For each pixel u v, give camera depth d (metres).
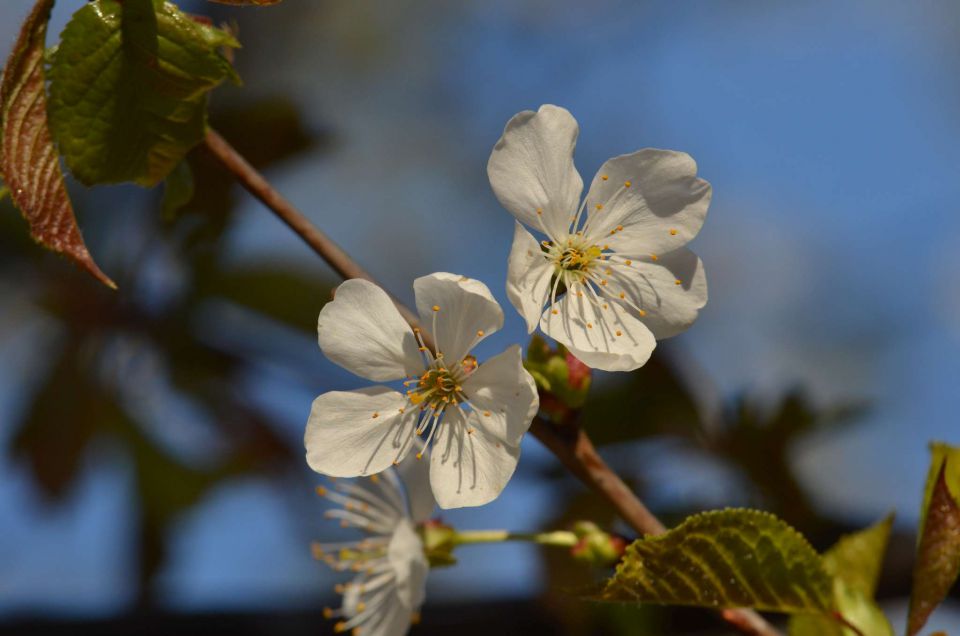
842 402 0.47
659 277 0.40
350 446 0.39
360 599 0.42
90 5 0.39
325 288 0.48
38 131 0.38
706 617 0.45
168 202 0.41
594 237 0.40
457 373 0.39
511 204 0.39
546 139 0.39
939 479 0.39
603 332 0.39
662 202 0.40
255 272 0.48
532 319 0.38
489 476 0.39
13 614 0.47
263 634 0.47
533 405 0.38
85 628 0.47
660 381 0.47
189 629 0.47
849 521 0.46
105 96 0.39
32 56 0.38
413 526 0.41
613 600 0.38
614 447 0.47
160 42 0.39
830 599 0.39
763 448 0.46
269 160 0.47
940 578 0.39
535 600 0.46
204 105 0.39
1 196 0.39
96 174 0.39
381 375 0.39
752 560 0.38
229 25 0.41
